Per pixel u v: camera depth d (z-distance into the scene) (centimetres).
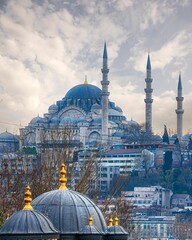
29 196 5456
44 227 5319
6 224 5309
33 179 10619
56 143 12244
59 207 5816
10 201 9644
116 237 5866
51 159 12069
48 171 11212
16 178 10675
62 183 6025
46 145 12006
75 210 5828
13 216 5344
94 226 5803
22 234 5238
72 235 5741
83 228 5766
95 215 5912
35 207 5831
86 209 5884
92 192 13562
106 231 5900
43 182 11131
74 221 5784
